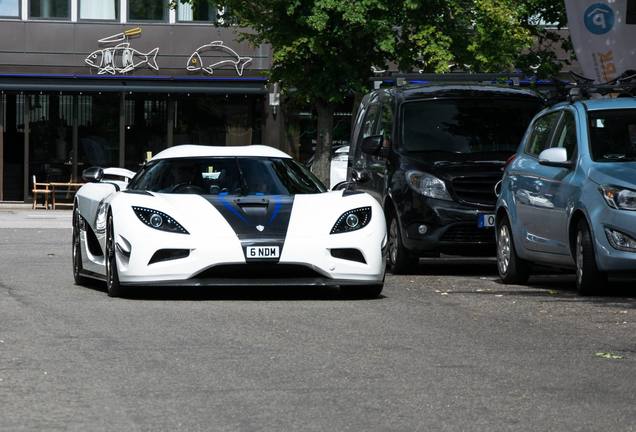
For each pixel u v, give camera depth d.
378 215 14.15
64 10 43.28
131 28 43.25
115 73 43.28
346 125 43.28
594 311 12.92
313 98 31.98
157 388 8.30
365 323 11.78
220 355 9.73
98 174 15.96
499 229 16.62
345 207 14.04
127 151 43.44
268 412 7.51
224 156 15.18
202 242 13.46
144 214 13.78
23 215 36.88
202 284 13.55
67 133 43.34
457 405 7.73
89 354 9.75
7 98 43.28
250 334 10.94
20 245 23.83
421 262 20.70
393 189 18.08
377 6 29.45
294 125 43.81
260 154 15.33
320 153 33.69
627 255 13.72
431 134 18.59
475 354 9.83
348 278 13.72
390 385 8.42
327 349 10.06
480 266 19.81
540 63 30.20
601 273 14.20
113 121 43.41
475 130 18.69
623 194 13.80
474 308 13.18
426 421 7.25
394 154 18.42
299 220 13.73
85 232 15.45
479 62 30.31
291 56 31.08
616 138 14.72
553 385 8.44
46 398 7.95
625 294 14.62
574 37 20.55
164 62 43.31
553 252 15.07
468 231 17.55
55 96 43.34
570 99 15.69
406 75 21.50
